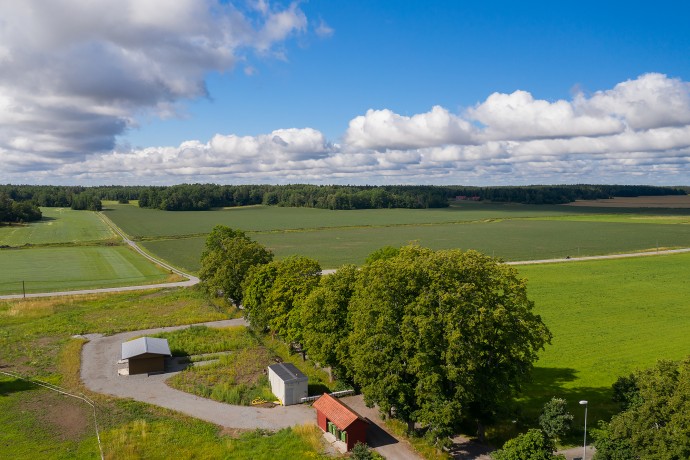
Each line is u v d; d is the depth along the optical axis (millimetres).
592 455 40531
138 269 133750
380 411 46938
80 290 107625
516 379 46562
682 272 117562
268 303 68625
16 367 61312
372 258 81250
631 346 66500
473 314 42188
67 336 74188
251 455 40938
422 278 44938
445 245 173250
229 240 102562
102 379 58281
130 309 91062
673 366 35688
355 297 51656
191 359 64875
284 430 45594
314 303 55031
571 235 199625
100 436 43719
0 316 84375
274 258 147250
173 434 44438
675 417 32312
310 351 55062
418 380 43656
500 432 44875
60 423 46750
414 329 43062
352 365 49844
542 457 35594
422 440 43500
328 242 184875
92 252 162625
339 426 42312
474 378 42188
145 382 57500
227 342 70562
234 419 48125
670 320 78375
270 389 55312
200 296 101250
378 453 41594
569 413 44594
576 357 62656
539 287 102938
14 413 48750
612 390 52969
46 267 135250
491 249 162375
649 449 33562
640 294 96188
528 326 43656
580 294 96438
